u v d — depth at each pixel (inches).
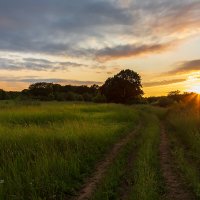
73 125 735.7
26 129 610.9
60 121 925.2
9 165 382.3
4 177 358.9
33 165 391.9
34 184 347.3
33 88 4062.5
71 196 346.3
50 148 471.8
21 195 322.7
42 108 1338.6
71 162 428.1
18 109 1221.7
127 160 498.6
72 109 1475.1
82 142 561.0
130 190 348.2
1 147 463.5
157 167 438.3
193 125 716.7
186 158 503.5
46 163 395.9
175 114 1227.2
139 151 548.7
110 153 562.3
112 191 340.8
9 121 868.0
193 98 1590.8
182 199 321.7
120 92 3614.7
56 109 1334.9
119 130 825.5
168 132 864.3
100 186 361.1
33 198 311.4
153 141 664.4
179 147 604.1
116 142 676.7
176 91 2849.4
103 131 711.1
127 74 3622.0
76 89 4990.2
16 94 3395.7
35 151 451.8
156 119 1393.9
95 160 498.3
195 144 555.8
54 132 602.2
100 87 3747.5
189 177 378.3
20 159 410.0
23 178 357.7
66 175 390.0
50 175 378.6
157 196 316.8
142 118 1433.3
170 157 514.3
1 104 1547.7
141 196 304.0
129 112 1453.0
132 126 999.0
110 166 454.6
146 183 343.6
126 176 398.6
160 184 361.1
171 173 414.9
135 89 3617.1
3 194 314.5
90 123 852.6
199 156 491.5
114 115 1251.8
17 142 490.9
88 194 350.9
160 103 2746.1
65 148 509.0
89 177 414.6
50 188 344.2
